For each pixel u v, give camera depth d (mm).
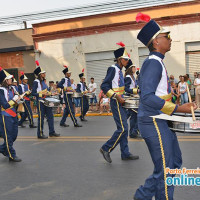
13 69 21219
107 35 17500
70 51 18391
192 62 16281
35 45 19109
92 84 14844
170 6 16469
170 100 2811
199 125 2707
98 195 3768
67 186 4164
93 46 17875
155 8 16734
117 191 3869
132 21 16844
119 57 5141
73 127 10031
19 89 10562
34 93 7777
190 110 2652
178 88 13242
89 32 17859
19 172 4984
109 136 7918
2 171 5102
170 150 2789
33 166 5316
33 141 7738
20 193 3992
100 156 5754
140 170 4719
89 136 8047
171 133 2875
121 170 4766
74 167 5102
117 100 4926
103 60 17938
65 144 7109
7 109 5695
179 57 16219
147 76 2654
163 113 2783
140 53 17078
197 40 15898
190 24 15906
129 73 6637
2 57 21344
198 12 16109
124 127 5055
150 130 2801
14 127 5832
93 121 11375
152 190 3051
